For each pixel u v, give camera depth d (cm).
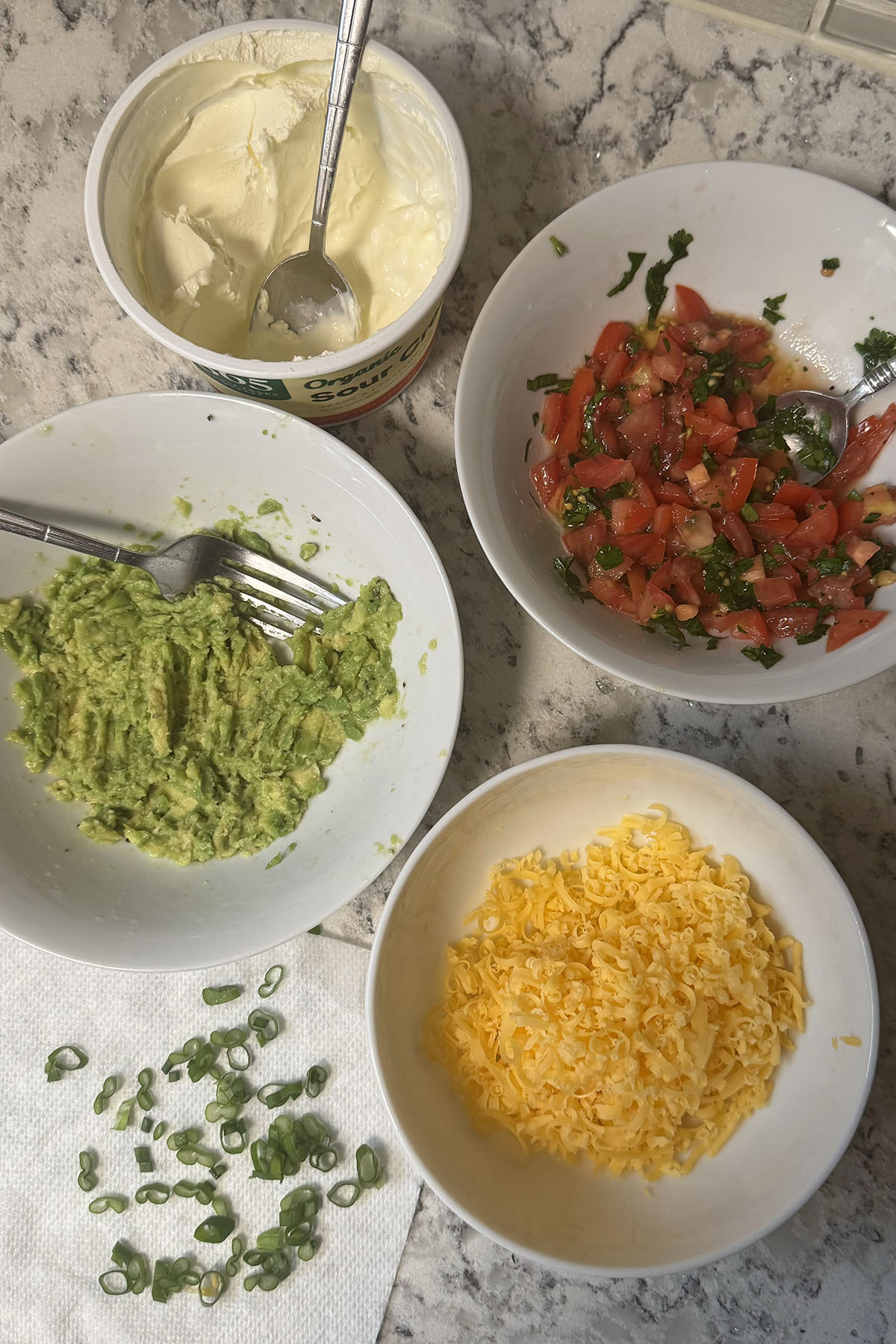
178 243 31
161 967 30
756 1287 33
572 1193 31
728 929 31
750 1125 31
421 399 35
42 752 33
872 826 34
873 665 29
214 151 31
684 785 31
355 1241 34
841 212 31
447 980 32
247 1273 34
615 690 34
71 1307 34
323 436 30
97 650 33
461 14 34
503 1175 31
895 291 31
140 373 35
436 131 30
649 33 34
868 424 32
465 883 33
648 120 34
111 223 29
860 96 34
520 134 34
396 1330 34
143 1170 35
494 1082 31
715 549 31
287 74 30
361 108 31
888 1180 33
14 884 31
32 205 35
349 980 35
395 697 33
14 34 34
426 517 35
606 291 33
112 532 34
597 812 33
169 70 29
